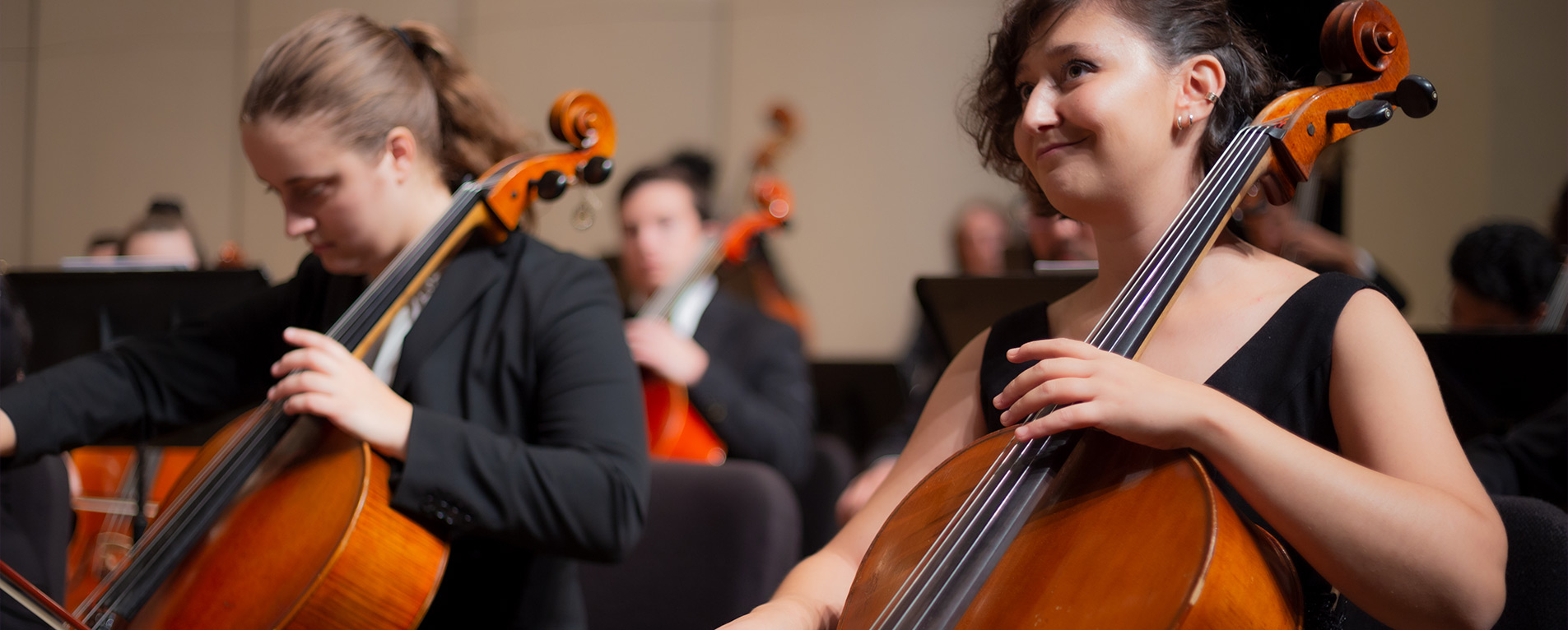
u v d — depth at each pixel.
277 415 1.52
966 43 5.20
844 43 5.34
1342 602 1.03
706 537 1.88
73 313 2.19
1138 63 1.02
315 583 1.28
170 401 1.68
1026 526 0.88
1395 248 3.85
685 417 2.94
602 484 1.43
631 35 5.61
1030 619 0.81
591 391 1.51
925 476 1.12
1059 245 3.06
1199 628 0.76
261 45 5.98
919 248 5.19
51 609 1.22
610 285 1.64
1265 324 1.00
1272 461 0.84
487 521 1.39
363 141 1.47
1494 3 3.77
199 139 6.01
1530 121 3.73
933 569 0.88
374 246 1.53
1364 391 0.94
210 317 1.76
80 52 6.17
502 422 1.53
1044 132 1.04
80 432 1.59
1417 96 1.04
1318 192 3.14
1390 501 0.83
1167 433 0.86
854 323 5.24
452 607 1.51
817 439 3.32
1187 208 1.01
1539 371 1.97
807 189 5.35
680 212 3.37
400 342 1.60
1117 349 0.93
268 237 5.88
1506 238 2.64
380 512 1.35
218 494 1.44
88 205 6.11
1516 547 1.10
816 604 1.04
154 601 1.35
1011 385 0.92
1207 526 0.80
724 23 5.53
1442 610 0.84
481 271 1.58
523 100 5.73
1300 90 1.11
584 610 1.74
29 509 1.58
